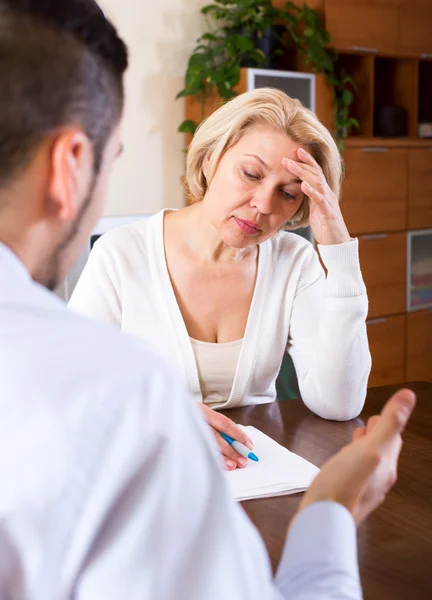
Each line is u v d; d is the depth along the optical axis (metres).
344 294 1.54
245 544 0.50
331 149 1.55
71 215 0.54
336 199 1.56
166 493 0.46
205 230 1.61
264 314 1.68
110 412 0.46
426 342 4.24
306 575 0.60
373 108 3.90
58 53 0.51
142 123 3.48
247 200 1.49
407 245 4.07
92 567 0.45
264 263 1.69
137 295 1.64
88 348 0.48
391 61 4.18
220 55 3.63
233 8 3.63
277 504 1.12
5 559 0.45
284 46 3.78
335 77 3.88
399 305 4.09
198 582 0.47
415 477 1.22
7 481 0.44
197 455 0.48
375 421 0.79
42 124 0.51
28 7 0.51
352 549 0.62
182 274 1.65
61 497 0.44
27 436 0.45
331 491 0.67
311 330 1.68
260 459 1.26
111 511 0.46
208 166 1.58
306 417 1.54
